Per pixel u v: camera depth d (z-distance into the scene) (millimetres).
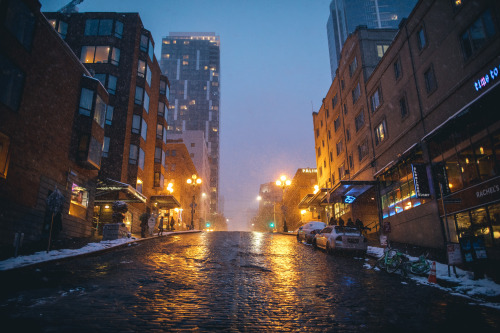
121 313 6008
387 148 23891
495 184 13000
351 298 7953
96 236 24719
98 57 34469
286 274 10969
